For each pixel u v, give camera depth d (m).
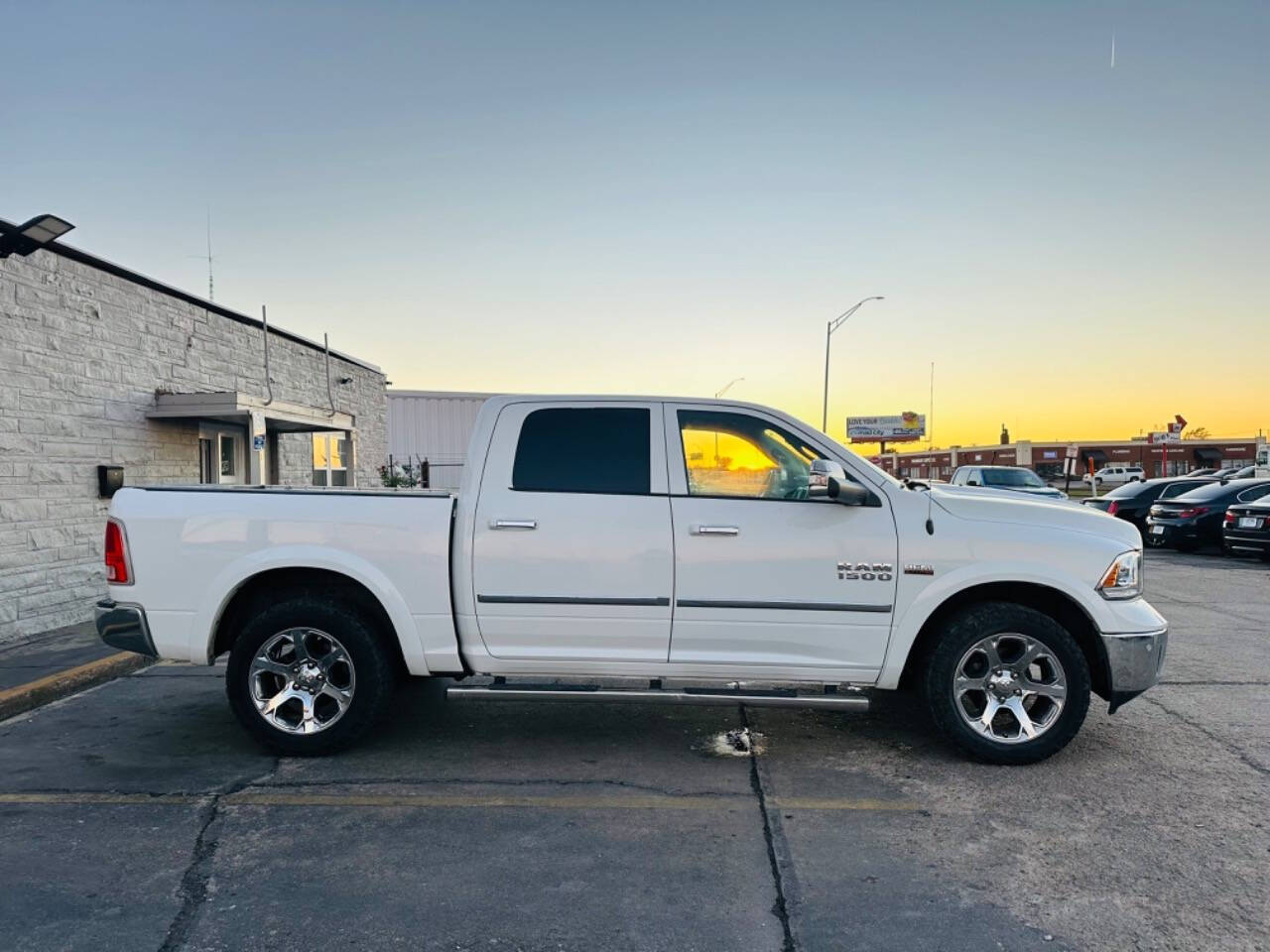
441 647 4.77
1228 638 8.20
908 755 4.91
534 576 4.72
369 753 4.92
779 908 3.22
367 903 3.24
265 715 4.76
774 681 4.82
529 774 4.59
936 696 4.66
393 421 22.56
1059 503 5.13
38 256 7.80
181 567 4.77
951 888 3.37
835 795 4.31
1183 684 6.41
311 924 3.10
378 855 3.64
